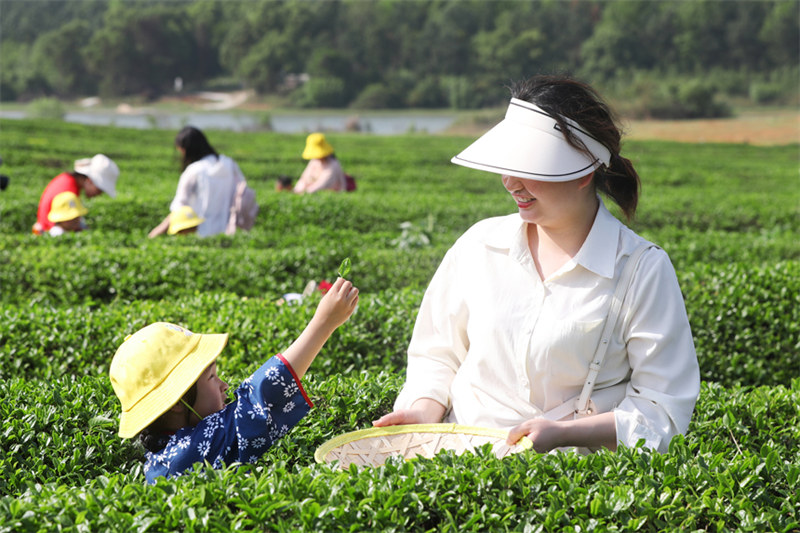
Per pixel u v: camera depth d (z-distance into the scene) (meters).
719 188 22.34
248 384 2.47
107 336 4.80
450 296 2.77
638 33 93.69
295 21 104.25
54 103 54.88
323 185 12.80
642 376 2.45
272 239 8.49
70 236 8.01
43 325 4.86
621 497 2.18
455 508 2.20
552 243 2.56
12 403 3.24
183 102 101.19
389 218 11.46
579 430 2.39
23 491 2.79
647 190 18.89
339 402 3.29
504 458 2.36
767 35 89.81
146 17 105.00
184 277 6.85
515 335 2.52
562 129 2.37
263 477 2.25
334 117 85.12
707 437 3.31
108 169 8.41
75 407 3.24
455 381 2.72
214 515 2.06
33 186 16.53
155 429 2.57
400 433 2.56
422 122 78.56
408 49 101.81
